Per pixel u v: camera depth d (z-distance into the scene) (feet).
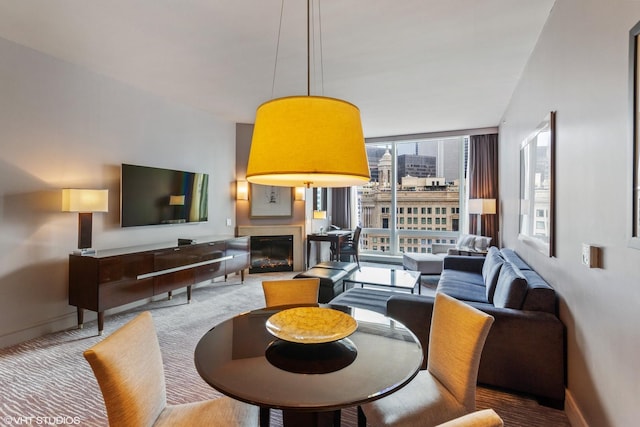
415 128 20.40
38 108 10.37
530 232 10.21
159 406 4.72
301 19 8.46
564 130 7.09
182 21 8.57
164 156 14.75
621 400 4.65
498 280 9.82
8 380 7.89
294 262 20.62
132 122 13.32
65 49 10.20
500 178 18.88
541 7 7.95
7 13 8.26
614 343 4.85
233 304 13.69
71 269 10.83
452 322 5.45
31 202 10.26
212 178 17.53
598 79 5.40
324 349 4.95
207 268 14.61
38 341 10.01
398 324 6.01
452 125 19.63
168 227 14.96
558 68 7.51
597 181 5.41
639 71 4.12
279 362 4.53
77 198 10.48
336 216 25.81
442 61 10.94
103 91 12.21
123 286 10.99
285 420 5.14
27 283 10.17
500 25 8.75
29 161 10.19
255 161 4.32
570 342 6.70
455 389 5.05
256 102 15.38
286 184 5.13
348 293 11.61
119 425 4.02
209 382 4.03
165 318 12.03
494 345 7.36
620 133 4.67
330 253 24.88
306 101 4.07
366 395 3.76
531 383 7.11
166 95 14.49
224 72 11.92
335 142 4.09
